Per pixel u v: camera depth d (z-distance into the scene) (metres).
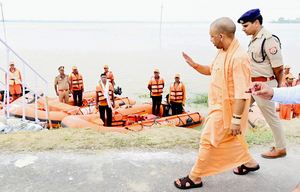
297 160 2.94
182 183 2.31
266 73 2.57
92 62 21.00
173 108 8.56
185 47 35.78
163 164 2.80
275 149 2.91
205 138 2.18
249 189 2.34
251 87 1.33
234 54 2.00
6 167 2.64
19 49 28.83
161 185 2.37
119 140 3.57
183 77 16.33
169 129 4.44
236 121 1.99
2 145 3.23
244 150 2.30
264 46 2.49
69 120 6.16
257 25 2.53
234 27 2.02
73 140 3.50
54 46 33.62
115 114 7.72
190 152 3.22
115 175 2.53
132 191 2.27
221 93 2.11
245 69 1.95
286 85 7.79
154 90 8.96
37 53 25.66
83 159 2.87
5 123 4.08
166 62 22.16
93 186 2.33
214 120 2.13
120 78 15.59
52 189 2.27
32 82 13.68
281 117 7.22
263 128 5.38
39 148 3.16
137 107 9.12
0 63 19.16
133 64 20.70
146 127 6.68
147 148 3.31
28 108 7.45
